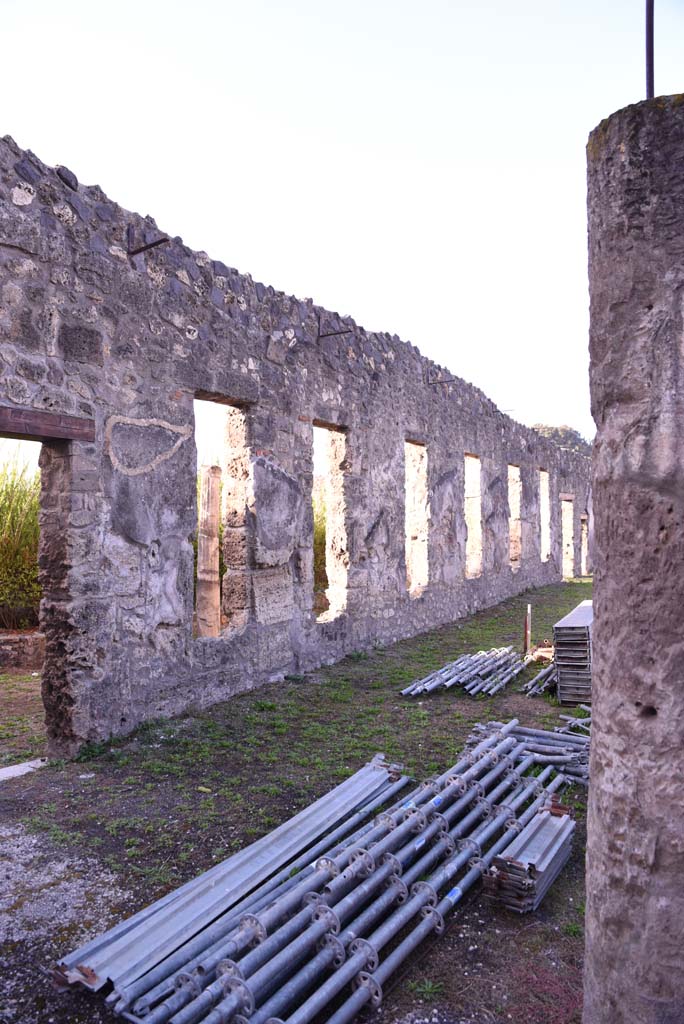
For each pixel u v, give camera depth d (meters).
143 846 3.91
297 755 5.37
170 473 6.30
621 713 2.08
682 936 1.96
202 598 9.20
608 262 2.11
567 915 3.34
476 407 14.33
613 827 2.09
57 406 5.28
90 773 5.02
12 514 9.99
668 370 1.99
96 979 2.70
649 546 2.02
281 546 7.85
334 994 2.65
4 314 4.93
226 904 3.27
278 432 7.86
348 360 9.44
